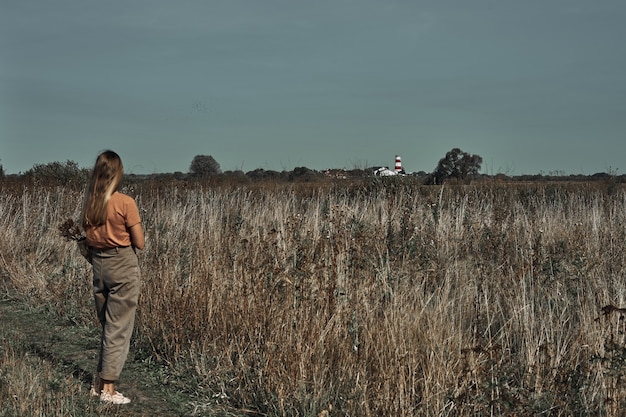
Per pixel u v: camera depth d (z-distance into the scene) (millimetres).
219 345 6840
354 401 5359
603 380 5277
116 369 5969
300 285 6684
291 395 5746
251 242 8125
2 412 5309
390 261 8086
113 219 5945
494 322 7254
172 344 7055
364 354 5855
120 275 5992
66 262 10234
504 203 14625
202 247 8336
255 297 6832
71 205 14211
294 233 8438
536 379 5438
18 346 7316
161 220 10797
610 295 7477
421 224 10922
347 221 9852
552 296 7523
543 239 10156
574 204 14570
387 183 17172
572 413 5133
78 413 5500
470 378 5398
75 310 8812
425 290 8234
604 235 10633
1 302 9672
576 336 6309
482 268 8844
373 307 6434
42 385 5977
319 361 5926
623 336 5410
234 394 6098
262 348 6324
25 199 14734
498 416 5035
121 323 6020
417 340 5938
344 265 7160
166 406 5949
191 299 7332
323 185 19156
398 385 5188
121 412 5711
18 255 11805
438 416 5133
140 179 20797
